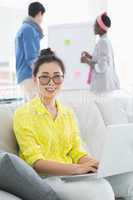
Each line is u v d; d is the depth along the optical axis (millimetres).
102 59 2891
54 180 1698
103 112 2439
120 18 3930
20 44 3055
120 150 1632
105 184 1651
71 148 1953
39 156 1722
